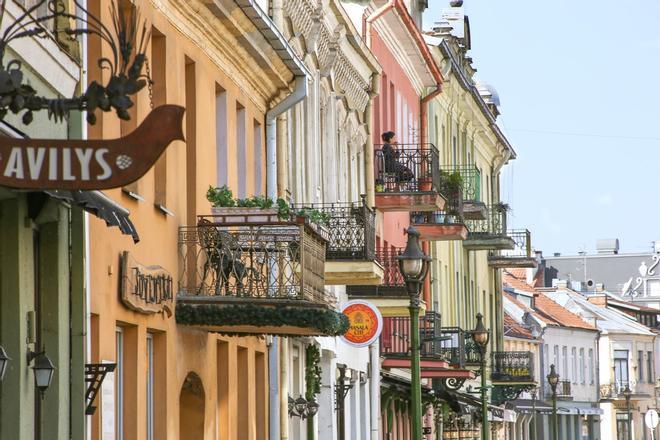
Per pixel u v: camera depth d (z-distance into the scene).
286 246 30.02
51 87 20.89
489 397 90.75
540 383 129.88
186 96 30.09
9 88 15.05
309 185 43.09
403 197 54.94
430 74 66.00
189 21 29.31
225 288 29.30
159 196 27.83
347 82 49.03
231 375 33.91
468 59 81.81
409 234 35.66
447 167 74.12
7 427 20.08
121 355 25.67
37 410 21.34
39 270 21.59
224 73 32.75
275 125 38.09
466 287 83.38
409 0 69.44
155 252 27.14
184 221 29.20
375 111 56.09
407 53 62.00
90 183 14.90
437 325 59.88
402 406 64.38
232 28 31.67
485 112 83.88
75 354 22.12
